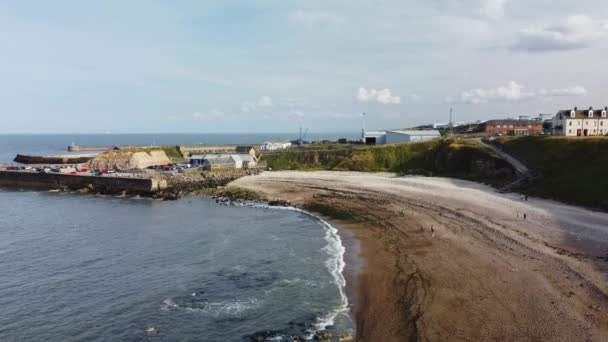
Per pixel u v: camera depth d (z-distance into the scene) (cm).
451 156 10400
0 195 10138
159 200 9188
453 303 3316
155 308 3719
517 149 9662
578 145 8238
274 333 3172
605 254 4178
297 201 8162
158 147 15125
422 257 4444
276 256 4991
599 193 6353
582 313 3022
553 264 3950
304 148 14850
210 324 3391
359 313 3381
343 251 4994
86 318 3588
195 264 4841
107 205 8694
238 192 9238
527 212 5947
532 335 2783
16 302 3941
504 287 3534
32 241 5972
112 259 5109
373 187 8669
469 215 5938
